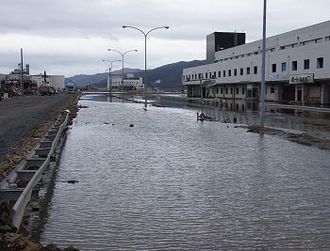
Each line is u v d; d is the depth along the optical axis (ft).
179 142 77.25
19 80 465.47
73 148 68.13
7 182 35.29
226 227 29.04
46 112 142.10
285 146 71.87
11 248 22.62
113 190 39.52
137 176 46.16
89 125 112.57
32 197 35.88
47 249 23.18
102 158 58.39
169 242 26.17
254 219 30.83
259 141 78.84
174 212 32.58
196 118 139.74
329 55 191.52
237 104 236.63
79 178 44.78
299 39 238.27
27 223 29.25
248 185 41.86
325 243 26.07
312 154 62.64
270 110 180.86
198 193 38.63
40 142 60.13
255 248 25.22
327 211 32.89
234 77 298.15
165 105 239.71
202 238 26.89
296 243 26.05
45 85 475.31
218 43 393.29
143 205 34.50
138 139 81.76
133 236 27.17
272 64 242.99
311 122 122.11
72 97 319.68
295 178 45.16
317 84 212.02
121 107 215.72
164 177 45.73
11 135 75.36
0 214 27.17
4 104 204.64
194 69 394.93
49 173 47.06
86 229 28.37
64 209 32.96
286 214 32.07
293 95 240.94
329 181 43.68
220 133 93.61
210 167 51.88
